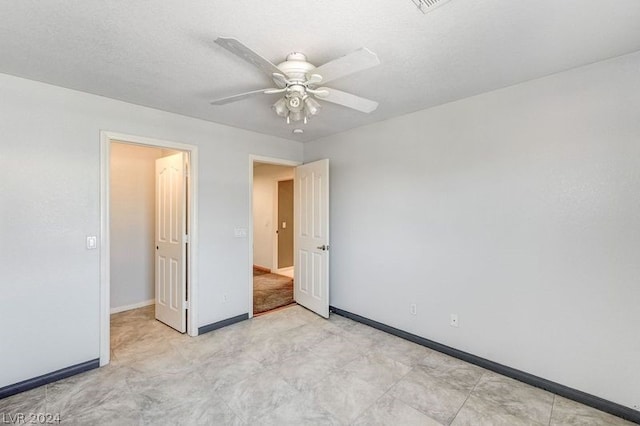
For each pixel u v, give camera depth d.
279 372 2.37
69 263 2.35
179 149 3.00
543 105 2.16
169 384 2.21
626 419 1.86
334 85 2.29
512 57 1.88
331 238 3.77
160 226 3.48
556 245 2.11
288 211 6.51
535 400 2.04
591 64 1.97
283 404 1.98
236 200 3.43
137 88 2.36
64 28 1.59
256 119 3.13
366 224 3.35
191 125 3.05
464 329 2.57
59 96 2.32
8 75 2.12
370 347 2.80
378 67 2.01
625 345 1.87
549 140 2.13
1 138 2.10
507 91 2.32
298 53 1.81
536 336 2.20
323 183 3.64
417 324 2.89
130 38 1.69
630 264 1.86
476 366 2.47
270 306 4.03
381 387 2.17
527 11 1.44
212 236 3.22
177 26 1.57
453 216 2.63
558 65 1.99
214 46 1.77
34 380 2.18
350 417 1.86
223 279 3.31
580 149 2.02
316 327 3.29
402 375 2.33
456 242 2.62
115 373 2.36
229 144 3.36
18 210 2.16
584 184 2.00
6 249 2.11
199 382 2.23
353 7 1.41
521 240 2.26
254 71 2.08
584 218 2.01
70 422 1.81
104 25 1.56
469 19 1.50
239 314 3.46
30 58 1.90
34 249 2.21
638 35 1.64
